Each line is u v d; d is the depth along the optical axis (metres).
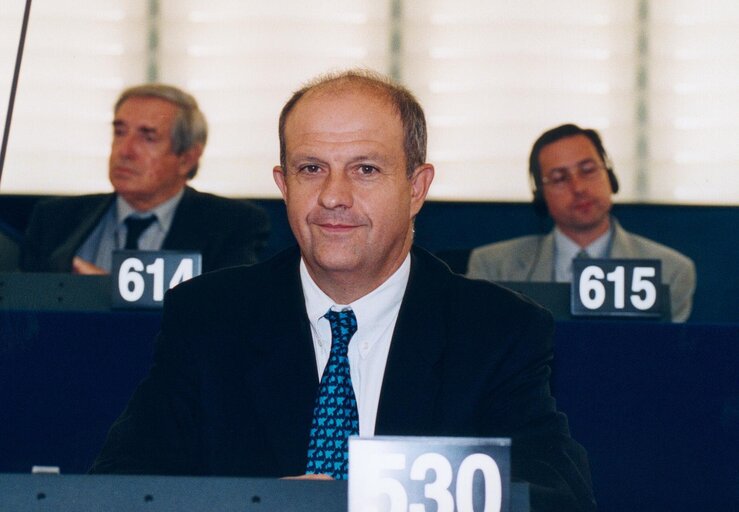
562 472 1.90
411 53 6.02
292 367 2.01
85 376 2.81
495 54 6.01
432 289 2.08
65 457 2.80
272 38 5.98
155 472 2.02
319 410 1.97
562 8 6.01
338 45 5.99
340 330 2.02
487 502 1.36
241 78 5.95
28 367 2.81
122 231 4.13
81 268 3.86
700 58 5.98
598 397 2.82
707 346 2.82
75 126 5.83
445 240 5.55
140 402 2.09
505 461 1.36
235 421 2.02
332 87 1.94
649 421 2.82
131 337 2.81
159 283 3.08
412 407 1.97
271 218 5.70
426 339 2.02
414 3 6.03
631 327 2.83
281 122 2.00
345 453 1.93
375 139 1.91
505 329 2.05
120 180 4.10
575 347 2.83
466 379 2.00
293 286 2.10
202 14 5.97
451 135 5.96
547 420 1.99
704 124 5.95
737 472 2.79
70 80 5.86
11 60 5.84
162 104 4.13
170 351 2.11
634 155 5.95
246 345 2.06
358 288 2.00
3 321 2.82
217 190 5.83
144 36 5.95
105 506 1.36
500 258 4.36
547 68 6.00
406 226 1.99
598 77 5.99
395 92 1.96
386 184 1.92
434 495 1.35
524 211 5.57
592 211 4.31
